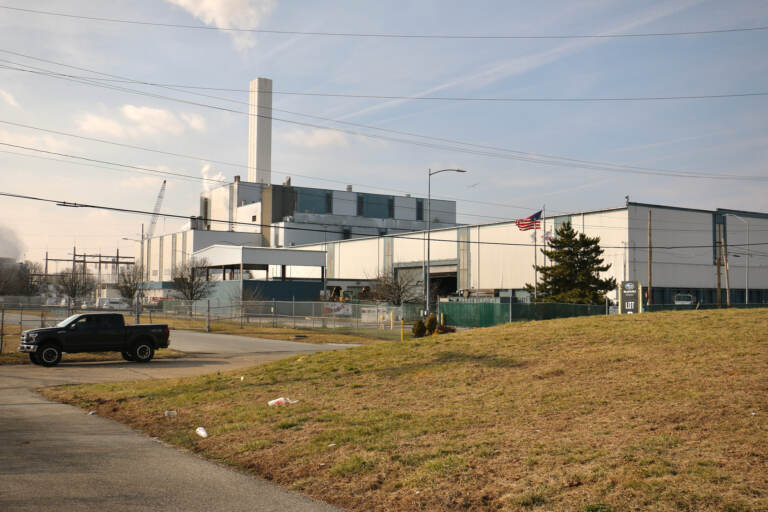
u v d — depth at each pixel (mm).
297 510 6500
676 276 62125
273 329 46594
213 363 24328
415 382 13352
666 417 8523
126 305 72438
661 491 6070
